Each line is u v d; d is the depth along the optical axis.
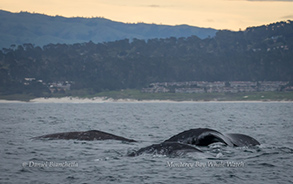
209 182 53.41
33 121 193.75
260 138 110.62
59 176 56.25
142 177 55.56
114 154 71.88
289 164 63.50
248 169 60.09
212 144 76.06
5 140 95.75
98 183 53.00
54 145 81.94
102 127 157.25
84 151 75.25
